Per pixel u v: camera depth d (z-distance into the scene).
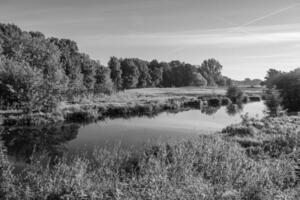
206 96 57.78
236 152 9.38
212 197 5.30
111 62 76.44
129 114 34.06
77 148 16.19
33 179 7.28
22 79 26.80
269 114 27.00
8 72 27.16
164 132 21.72
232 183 6.36
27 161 13.15
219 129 23.30
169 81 106.75
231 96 54.53
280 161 7.76
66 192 6.46
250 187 5.74
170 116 32.84
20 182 7.07
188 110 39.56
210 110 39.59
